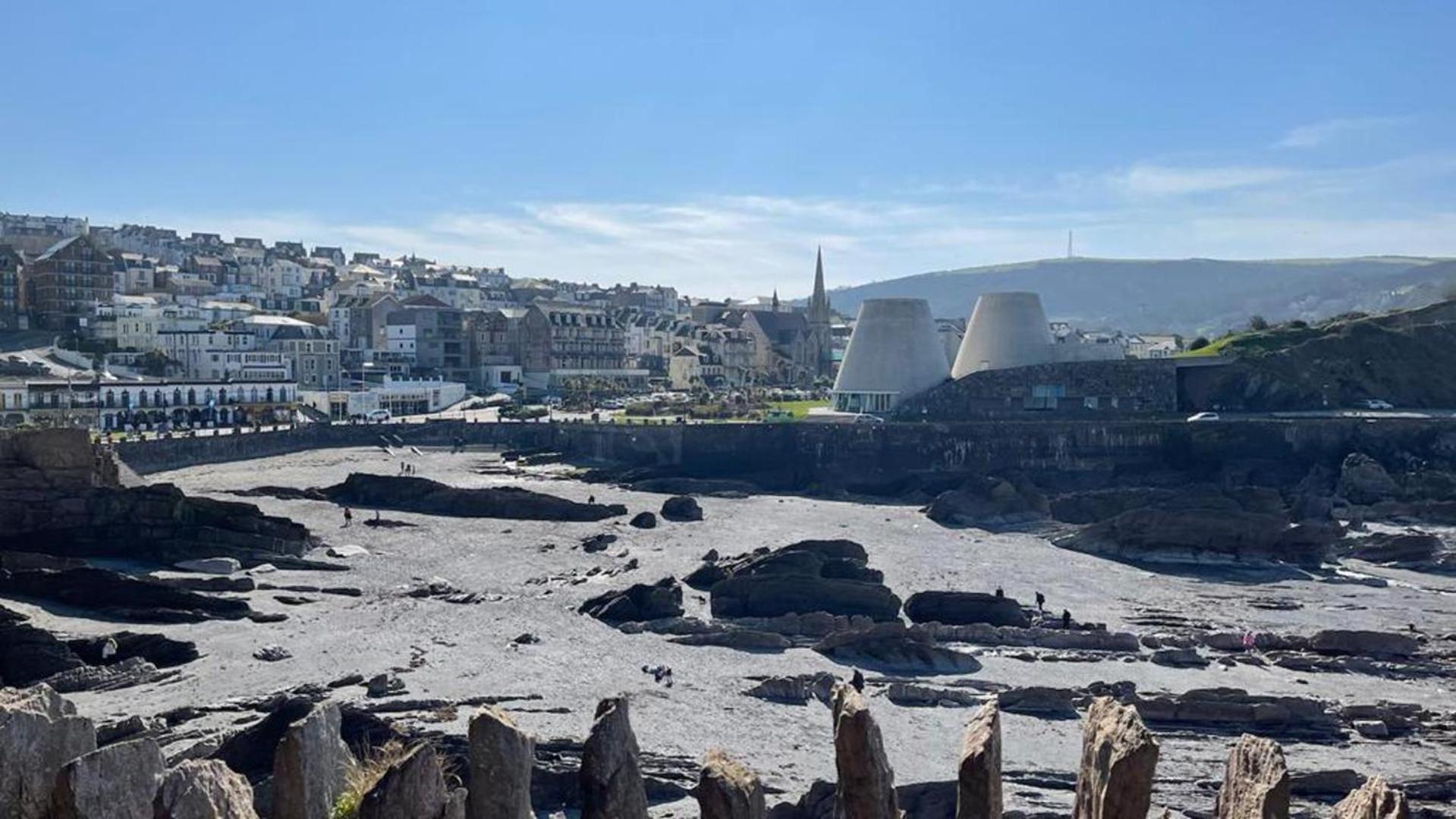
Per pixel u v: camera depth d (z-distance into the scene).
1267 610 83.19
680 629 71.44
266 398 172.75
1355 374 176.62
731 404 192.62
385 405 190.00
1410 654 70.19
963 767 22.33
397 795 21.36
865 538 107.62
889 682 61.81
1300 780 49.44
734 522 113.75
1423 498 127.88
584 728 51.06
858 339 181.38
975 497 119.38
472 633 67.81
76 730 22.28
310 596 75.38
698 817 42.41
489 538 100.81
